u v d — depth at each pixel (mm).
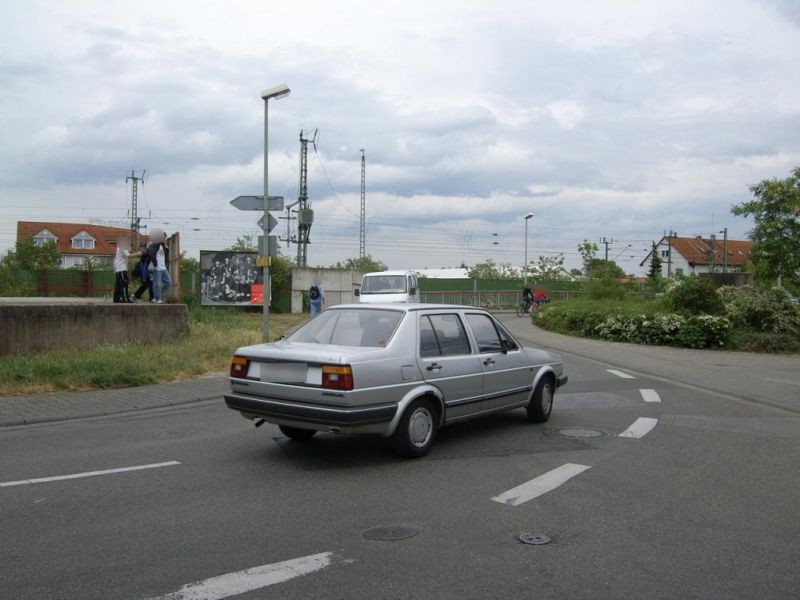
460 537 4738
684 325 21734
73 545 4551
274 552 4441
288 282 37438
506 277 63906
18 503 5445
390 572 4133
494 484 6066
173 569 4164
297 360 6551
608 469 6609
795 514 5301
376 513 5250
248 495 5699
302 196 54125
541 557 4383
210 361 13891
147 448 7371
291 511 5289
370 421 6441
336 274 38688
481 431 8406
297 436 7715
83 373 11438
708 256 86750
